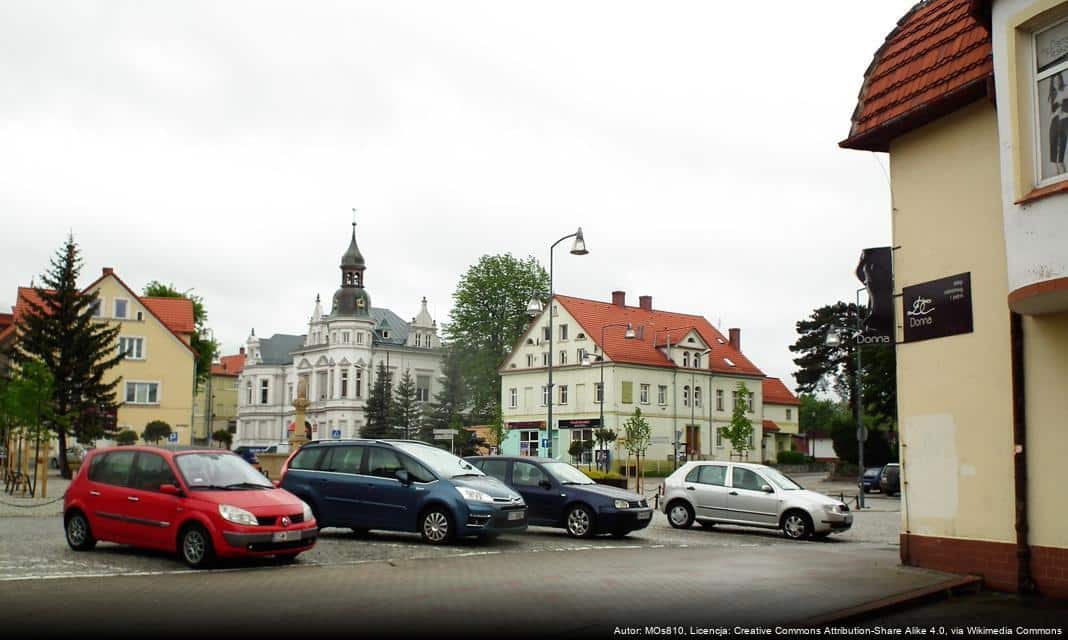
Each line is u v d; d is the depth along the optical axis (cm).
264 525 1332
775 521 2141
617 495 1967
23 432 3675
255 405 11781
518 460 2066
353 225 11075
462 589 1151
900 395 1432
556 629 909
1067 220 1053
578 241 3534
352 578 1239
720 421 7631
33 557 1402
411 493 1714
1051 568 1162
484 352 7844
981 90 1269
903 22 1509
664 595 1116
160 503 1376
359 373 10662
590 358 6544
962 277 1323
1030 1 1113
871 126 1457
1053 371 1171
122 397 6775
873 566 1396
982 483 1272
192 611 970
